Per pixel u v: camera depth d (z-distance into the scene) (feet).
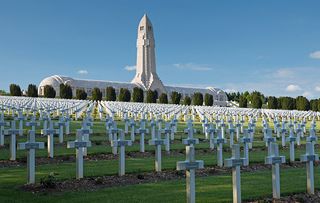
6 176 35.88
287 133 82.84
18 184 32.89
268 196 30.91
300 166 47.24
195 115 139.03
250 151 58.39
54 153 47.83
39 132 65.82
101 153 49.85
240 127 81.92
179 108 143.23
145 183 34.86
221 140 44.50
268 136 47.47
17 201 27.76
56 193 30.37
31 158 32.99
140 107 136.05
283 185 35.19
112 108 127.54
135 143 59.93
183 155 52.24
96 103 166.61
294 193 32.22
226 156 52.01
